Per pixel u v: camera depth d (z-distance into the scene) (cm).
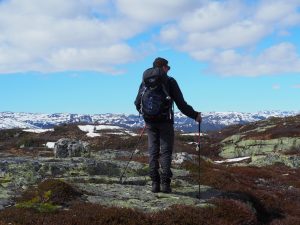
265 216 1393
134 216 977
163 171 1235
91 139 5959
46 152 4538
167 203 1140
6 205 1069
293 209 1567
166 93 1152
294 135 5500
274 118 7956
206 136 7094
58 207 1051
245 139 5719
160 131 1203
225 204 1152
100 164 1722
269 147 5297
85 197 1155
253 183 2075
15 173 1489
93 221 941
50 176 1536
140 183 1480
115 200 1147
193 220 1012
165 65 1180
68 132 6862
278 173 2805
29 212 984
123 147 5234
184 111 1173
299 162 3919
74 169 1642
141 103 1173
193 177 1669
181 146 5488
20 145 5744
